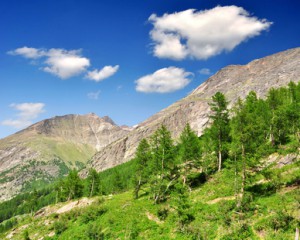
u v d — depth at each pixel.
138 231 47.50
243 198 41.62
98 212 60.28
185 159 62.94
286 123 52.41
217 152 65.06
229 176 45.41
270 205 38.94
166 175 62.66
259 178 49.72
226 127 62.31
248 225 36.97
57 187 106.50
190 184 61.72
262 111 71.06
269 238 33.22
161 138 62.59
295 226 33.06
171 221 46.81
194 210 46.31
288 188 42.00
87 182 95.94
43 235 60.69
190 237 40.25
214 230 39.19
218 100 64.69
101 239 49.09
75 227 58.72
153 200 58.28
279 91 89.19
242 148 44.00
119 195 76.50
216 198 48.69
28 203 127.19
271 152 58.00
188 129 66.50
